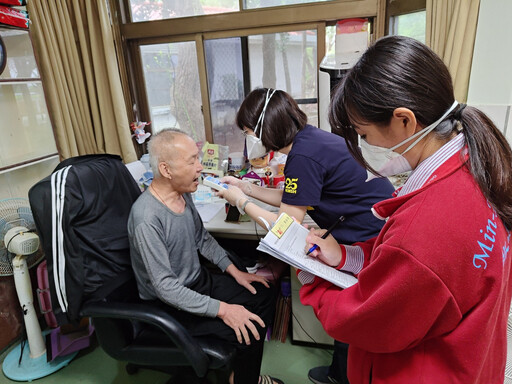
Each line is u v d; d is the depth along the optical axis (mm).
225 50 2320
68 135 2055
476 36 1685
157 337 1236
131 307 1135
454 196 512
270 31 2186
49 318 1774
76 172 1235
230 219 1649
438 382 582
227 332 1229
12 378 1634
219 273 1598
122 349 1203
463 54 1732
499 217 532
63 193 1161
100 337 1217
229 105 2438
